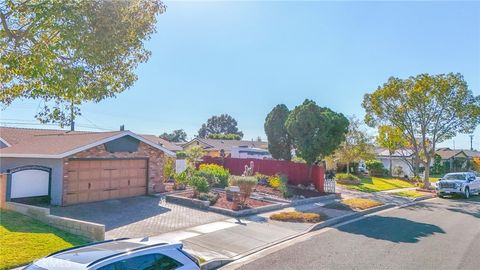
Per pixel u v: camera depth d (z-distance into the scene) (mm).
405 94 32031
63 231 12047
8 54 8742
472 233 14938
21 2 8477
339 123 24453
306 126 24266
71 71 8836
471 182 29922
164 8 10648
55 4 7977
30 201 17781
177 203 19359
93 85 10344
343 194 27234
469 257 11227
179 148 47000
